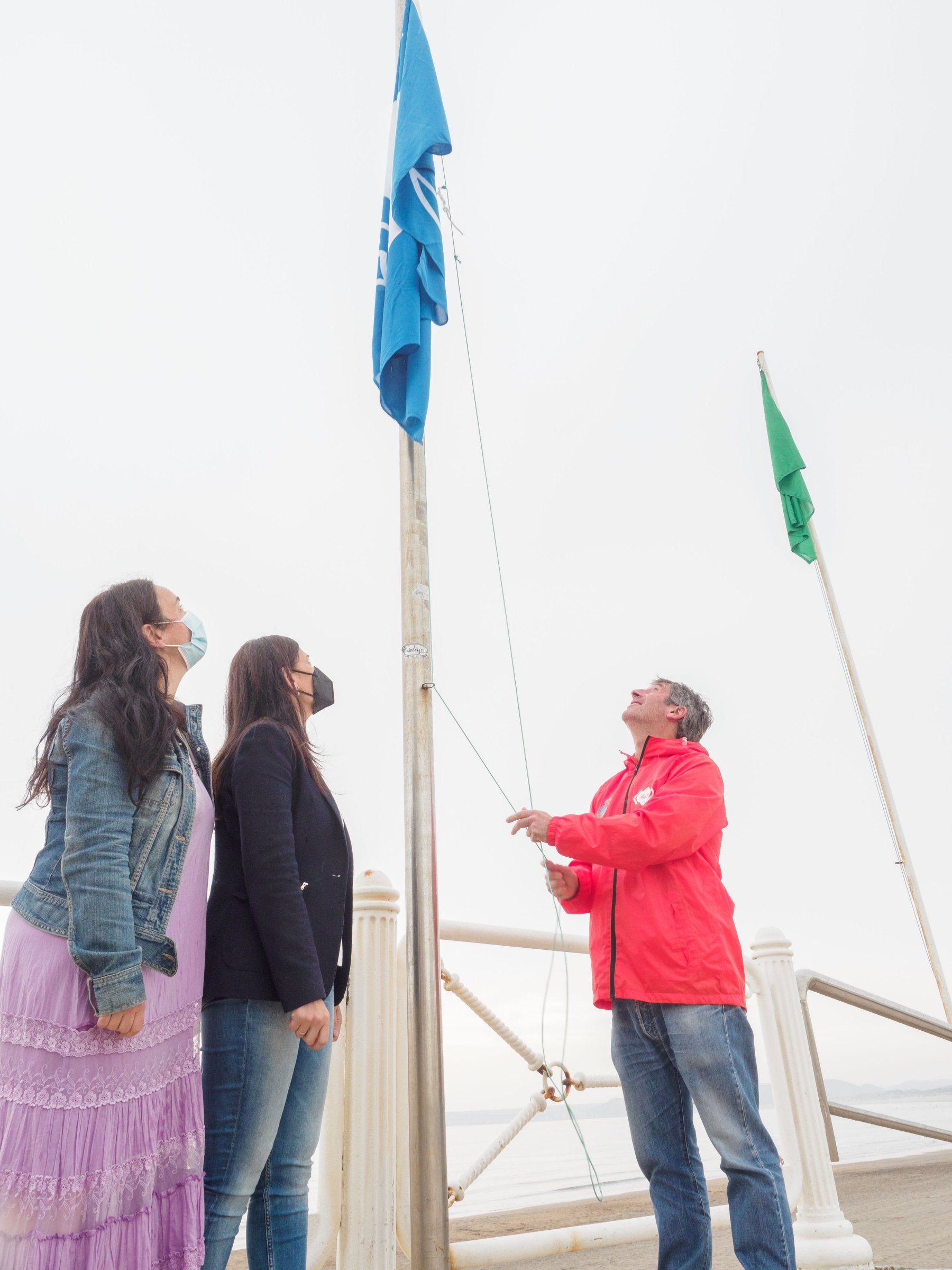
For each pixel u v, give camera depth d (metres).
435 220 2.40
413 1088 1.62
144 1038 1.29
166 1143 1.30
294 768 1.68
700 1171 1.89
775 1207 1.69
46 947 1.26
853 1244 2.43
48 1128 1.16
